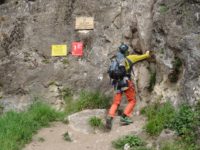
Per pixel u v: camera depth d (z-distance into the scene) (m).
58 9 13.24
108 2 13.11
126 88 11.25
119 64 11.26
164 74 11.55
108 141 10.66
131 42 12.78
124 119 11.30
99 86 12.86
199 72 10.63
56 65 13.08
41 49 13.18
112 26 13.03
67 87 12.98
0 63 13.18
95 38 13.09
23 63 13.14
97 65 12.96
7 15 13.39
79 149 10.46
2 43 13.27
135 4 12.70
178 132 10.10
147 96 12.09
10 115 11.88
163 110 10.88
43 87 13.03
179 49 11.22
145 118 11.44
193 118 10.07
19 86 13.08
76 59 13.09
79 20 13.16
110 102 12.62
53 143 10.84
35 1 13.32
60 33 13.19
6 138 10.73
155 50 11.89
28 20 13.28
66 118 11.98
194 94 10.50
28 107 12.75
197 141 9.80
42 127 11.64
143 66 12.32
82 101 12.54
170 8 11.64
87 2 13.20
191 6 11.27
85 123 11.53
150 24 12.32
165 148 9.82
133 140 10.38
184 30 11.22
